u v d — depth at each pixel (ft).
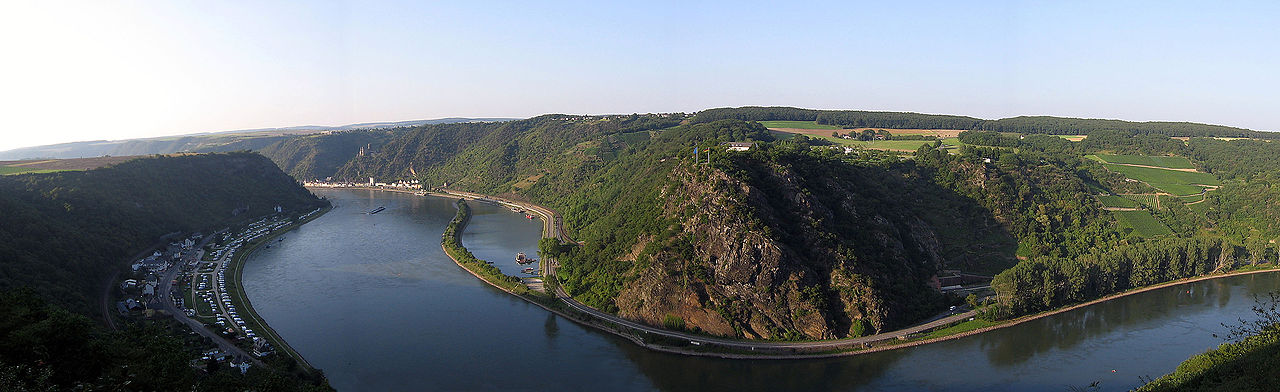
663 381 472.03
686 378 477.36
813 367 494.18
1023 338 546.67
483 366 493.77
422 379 469.98
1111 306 633.20
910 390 453.99
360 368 486.79
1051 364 493.36
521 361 504.43
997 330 563.07
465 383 464.24
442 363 498.28
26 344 269.64
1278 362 327.67
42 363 265.95
